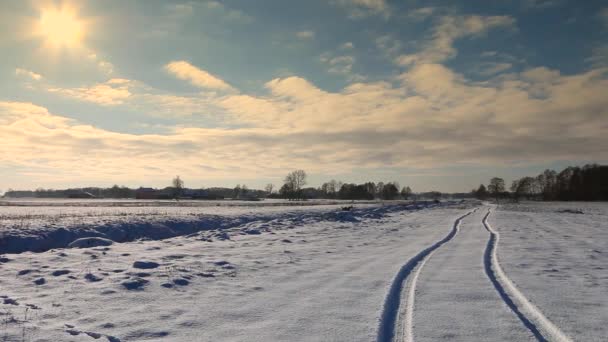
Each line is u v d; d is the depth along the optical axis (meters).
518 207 62.72
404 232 20.53
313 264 10.63
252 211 36.75
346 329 5.49
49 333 5.22
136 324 5.68
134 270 9.19
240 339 5.12
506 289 7.78
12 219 23.48
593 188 118.81
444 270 9.67
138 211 36.34
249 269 9.80
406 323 5.77
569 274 9.19
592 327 5.47
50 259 10.65
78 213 31.58
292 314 6.17
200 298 7.09
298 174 120.12
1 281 8.14
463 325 5.62
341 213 32.59
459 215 36.28
